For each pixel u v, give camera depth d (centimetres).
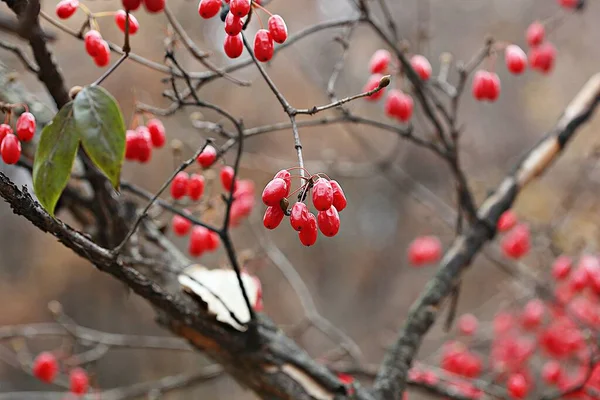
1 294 329
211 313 102
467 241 114
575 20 320
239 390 278
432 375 123
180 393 276
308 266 363
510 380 122
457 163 114
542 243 155
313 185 86
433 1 387
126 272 96
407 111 112
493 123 355
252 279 108
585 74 312
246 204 115
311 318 141
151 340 140
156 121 102
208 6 92
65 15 97
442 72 116
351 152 285
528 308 143
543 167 123
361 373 118
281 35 90
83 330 141
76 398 129
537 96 287
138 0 90
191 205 109
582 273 128
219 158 102
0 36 158
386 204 386
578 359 137
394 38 112
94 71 268
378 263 379
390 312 359
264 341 103
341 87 270
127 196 109
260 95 283
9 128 92
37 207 91
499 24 368
